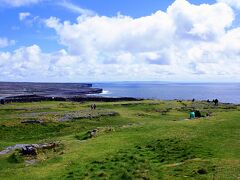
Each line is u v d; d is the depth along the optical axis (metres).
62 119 84.94
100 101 163.12
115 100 166.75
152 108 115.94
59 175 33.38
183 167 31.42
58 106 119.25
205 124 55.06
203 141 42.56
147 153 39.72
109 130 57.03
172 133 49.25
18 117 86.31
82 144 47.53
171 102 140.12
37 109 108.81
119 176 30.67
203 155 36.00
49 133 70.88
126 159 37.06
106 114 92.56
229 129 49.31
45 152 46.59
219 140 42.59
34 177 33.62
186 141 43.19
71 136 59.28
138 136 49.19
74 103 138.00
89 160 37.91
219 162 31.91
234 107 120.12
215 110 109.38
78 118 86.56
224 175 28.08
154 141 45.12
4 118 84.38
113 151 41.34
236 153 35.94
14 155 45.53
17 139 66.00
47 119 83.19
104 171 33.16
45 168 36.66
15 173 36.09
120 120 86.94
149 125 58.16
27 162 42.56
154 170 31.72
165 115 98.62
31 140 64.44
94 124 80.81
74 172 33.75
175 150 39.69
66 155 41.50
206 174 28.80
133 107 120.00
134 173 31.14
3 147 55.22
